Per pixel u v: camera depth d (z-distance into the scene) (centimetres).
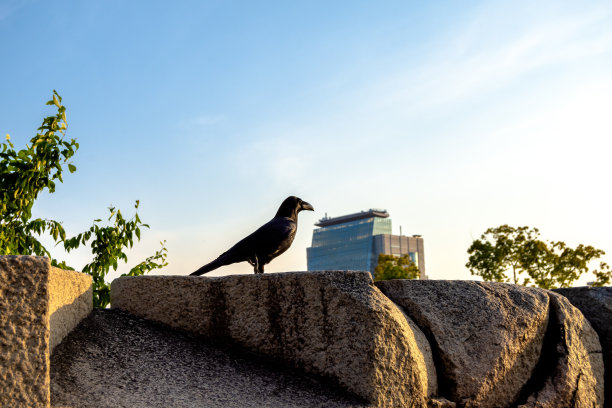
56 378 385
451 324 519
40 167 587
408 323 496
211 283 516
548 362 558
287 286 491
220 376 456
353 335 461
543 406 521
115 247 680
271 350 489
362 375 452
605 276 2214
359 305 462
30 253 616
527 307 554
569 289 653
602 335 617
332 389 461
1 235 568
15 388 335
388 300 483
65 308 441
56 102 589
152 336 491
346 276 480
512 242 2389
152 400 395
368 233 15112
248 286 504
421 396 471
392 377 457
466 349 513
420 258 15500
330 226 16175
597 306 626
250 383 455
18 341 339
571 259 2311
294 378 471
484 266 2431
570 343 563
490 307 537
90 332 464
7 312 339
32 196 589
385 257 3262
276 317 491
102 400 378
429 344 509
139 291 520
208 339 507
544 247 2342
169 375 439
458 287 544
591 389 559
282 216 585
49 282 353
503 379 523
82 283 482
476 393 505
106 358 436
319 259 15875
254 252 554
